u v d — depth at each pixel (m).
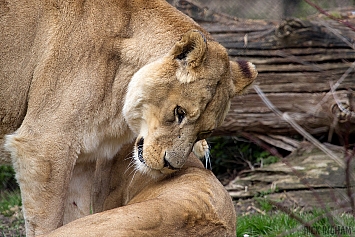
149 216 7.48
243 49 16.00
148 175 9.76
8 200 15.51
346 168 8.69
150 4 10.08
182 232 7.74
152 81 9.36
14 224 13.70
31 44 9.74
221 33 16.20
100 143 10.05
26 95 9.83
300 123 15.74
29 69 9.75
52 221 9.69
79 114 9.58
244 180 15.79
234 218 9.11
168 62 9.37
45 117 9.56
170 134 9.37
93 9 9.73
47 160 9.52
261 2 18.41
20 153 9.59
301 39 15.80
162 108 9.36
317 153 15.71
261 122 15.96
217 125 9.66
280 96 15.80
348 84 15.41
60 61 9.59
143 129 9.63
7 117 9.97
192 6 16.55
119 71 9.84
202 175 9.51
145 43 9.81
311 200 14.62
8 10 9.77
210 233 8.14
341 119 14.84
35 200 9.65
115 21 9.80
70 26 9.66
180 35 9.89
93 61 9.63
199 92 9.27
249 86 10.12
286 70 15.81
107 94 9.77
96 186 10.81
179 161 9.40
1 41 9.78
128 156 10.62
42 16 9.72
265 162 16.38
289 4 18.55
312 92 15.70
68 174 9.69
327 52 15.78
